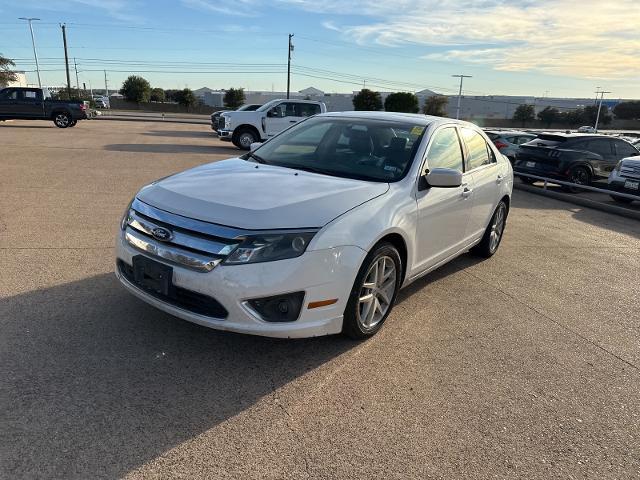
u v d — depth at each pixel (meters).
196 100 86.50
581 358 3.72
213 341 3.46
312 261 3.01
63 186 8.58
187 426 2.62
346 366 3.32
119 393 2.83
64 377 2.94
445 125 4.71
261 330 2.96
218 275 2.89
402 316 4.19
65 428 2.52
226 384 3.00
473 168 5.05
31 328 3.46
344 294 3.21
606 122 79.12
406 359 3.48
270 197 3.24
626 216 9.73
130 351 3.27
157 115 56.69
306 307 3.06
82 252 5.09
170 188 3.44
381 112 4.96
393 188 3.74
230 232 2.92
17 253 4.96
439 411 2.92
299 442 2.57
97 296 4.04
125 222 3.46
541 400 3.12
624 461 2.63
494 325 4.16
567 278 5.53
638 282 5.56
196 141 20.38
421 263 4.18
